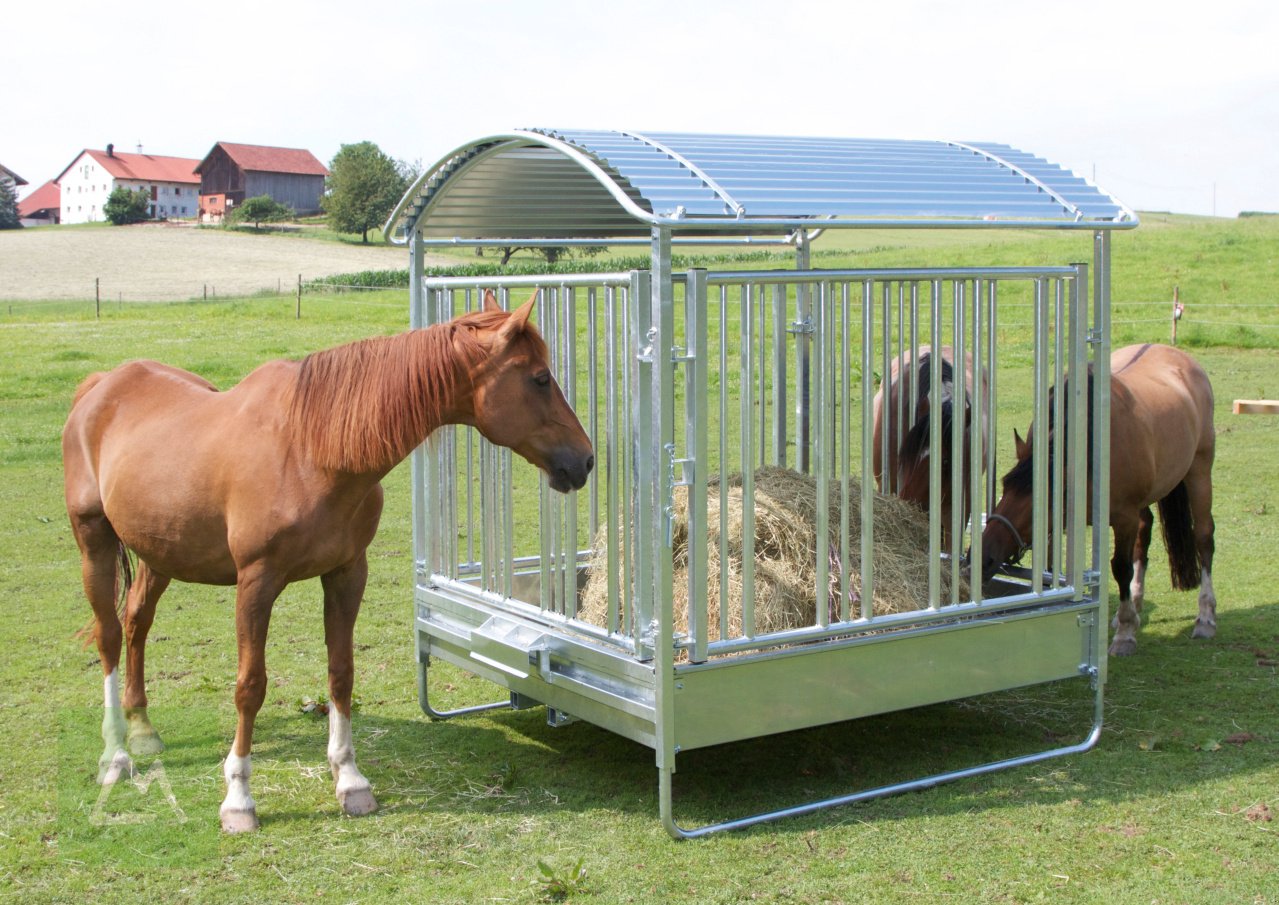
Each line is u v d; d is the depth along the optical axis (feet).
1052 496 14.52
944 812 12.17
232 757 12.07
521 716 15.88
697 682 11.50
